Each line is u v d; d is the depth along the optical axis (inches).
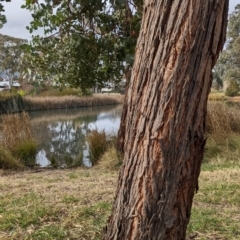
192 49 59.9
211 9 59.5
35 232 118.0
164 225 64.2
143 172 64.6
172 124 61.5
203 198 158.9
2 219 129.2
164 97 61.7
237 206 149.0
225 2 60.8
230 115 374.0
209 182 191.8
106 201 152.3
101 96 1240.2
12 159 311.9
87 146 381.7
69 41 217.5
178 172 62.8
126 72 211.3
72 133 527.8
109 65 217.3
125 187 68.1
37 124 657.0
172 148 62.0
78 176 241.6
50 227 121.8
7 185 199.5
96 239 111.7
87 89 314.2
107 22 201.2
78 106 1133.7
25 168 312.3
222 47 62.4
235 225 123.3
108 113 896.9
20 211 137.2
